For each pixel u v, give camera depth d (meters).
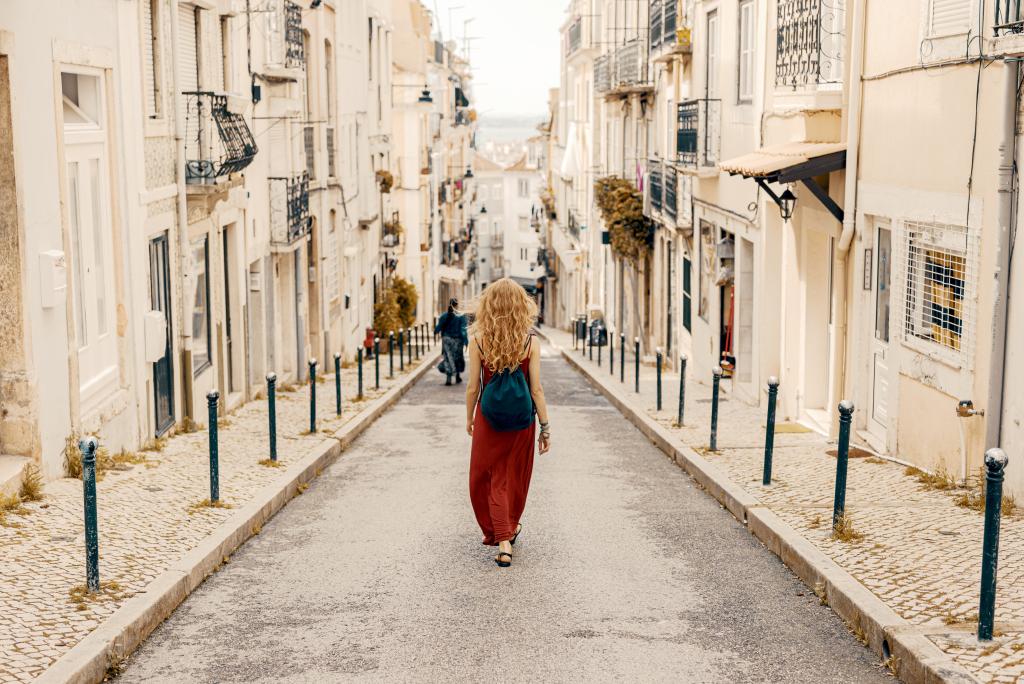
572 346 39.34
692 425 15.31
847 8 12.97
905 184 11.09
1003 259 8.91
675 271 26.42
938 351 10.38
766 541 8.85
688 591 7.61
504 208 102.88
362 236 33.66
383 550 8.84
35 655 5.91
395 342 36.94
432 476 12.47
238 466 12.01
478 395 8.26
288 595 7.64
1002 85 8.89
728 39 19.34
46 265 9.71
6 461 9.41
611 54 36.41
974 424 9.54
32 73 9.64
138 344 12.64
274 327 21.47
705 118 20.75
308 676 6.09
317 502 11.03
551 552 8.67
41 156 9.80
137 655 6.47
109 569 7.58
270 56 21.08
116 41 12.08
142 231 12.85
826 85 13.30
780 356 16.64
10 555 7.79
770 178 13.05
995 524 5.84
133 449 12.45
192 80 15.78
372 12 35.00
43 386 9.76
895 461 11.37
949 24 10.01
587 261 45.78
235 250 18.25
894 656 6.02
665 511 10.26
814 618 7.01
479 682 5.95
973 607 6.48
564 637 6.66
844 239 12.84
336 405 17.98
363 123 32.97
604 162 40.34
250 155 17.14
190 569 7.71
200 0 15.47
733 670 6.11
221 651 6.52
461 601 7.40
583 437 15.65
